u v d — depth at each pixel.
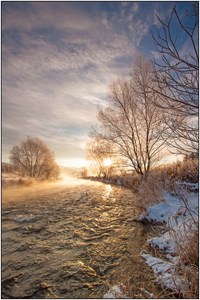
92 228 6.84
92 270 4.40
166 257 4.50
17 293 3.78
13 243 5.67
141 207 8.34
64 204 10.25
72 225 7.12
